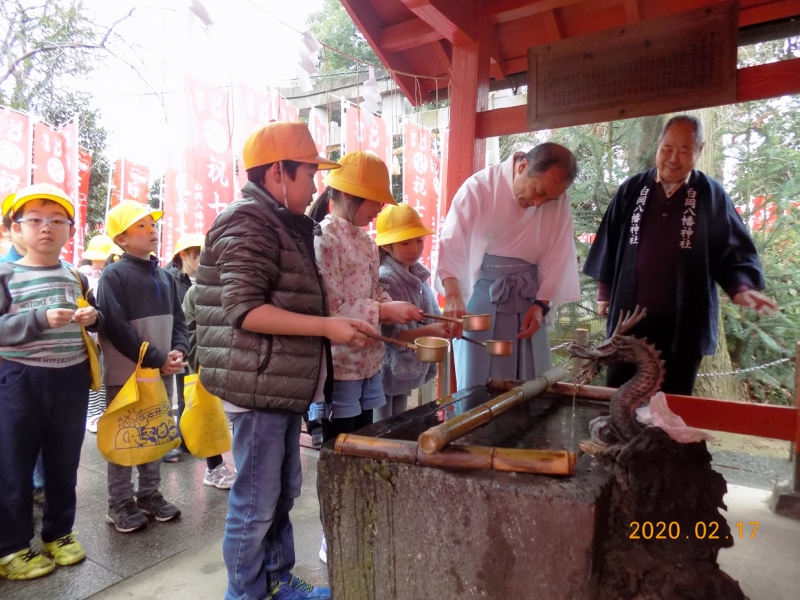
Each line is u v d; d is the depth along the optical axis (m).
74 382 2.33
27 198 2.20
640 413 1.54
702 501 1.44
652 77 2.93
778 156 4.88
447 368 3.42
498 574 1.27
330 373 1.89
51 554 2.33
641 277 2.77
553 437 1.63
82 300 2.39
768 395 5.07
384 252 2.73
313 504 2.92
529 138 6.71
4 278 2.21
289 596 1.91
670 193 2.73
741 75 2.75
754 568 2.26
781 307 4.73
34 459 2.23
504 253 2.70
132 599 2.08
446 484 1.31
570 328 5.27
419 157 4.20
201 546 2.47
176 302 3.02
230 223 1.63
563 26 3.51
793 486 2.85
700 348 2.72
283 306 1.69
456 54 3.34
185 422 2.69
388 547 1.42
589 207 5.39
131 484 2.68
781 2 3.09
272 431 1.73
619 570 1.33
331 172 2.14
